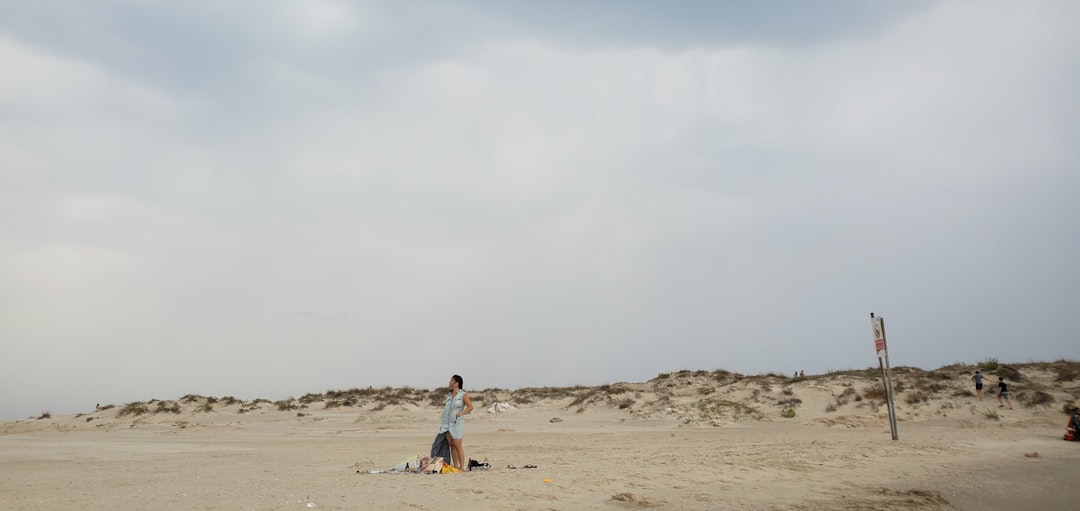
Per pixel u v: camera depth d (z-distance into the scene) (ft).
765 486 36.73
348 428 115.24
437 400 160.25
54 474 45.11
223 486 35.76
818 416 105.81
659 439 77.61
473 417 129.90
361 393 175.11
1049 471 45.24
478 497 31.40
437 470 41.04
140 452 68.08
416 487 34.40
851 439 70.54
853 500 33.60
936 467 46.26
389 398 162.91
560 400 144.25
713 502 31.89
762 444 65.51
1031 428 82.99
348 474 41.57
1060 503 34.68
